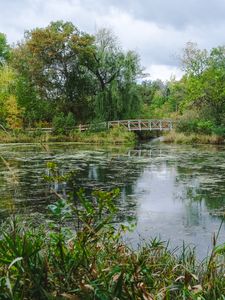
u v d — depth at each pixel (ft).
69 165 49.83
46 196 30.30
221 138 91.40
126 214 26.43
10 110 97.60
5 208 25.98
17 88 105.19
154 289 9.07
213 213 27.04
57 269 7.67
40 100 110.01
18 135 91.66
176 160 56.90
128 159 57.82
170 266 12.19
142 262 9.45
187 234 22.17
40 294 7.02
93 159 57.06
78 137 94.38
